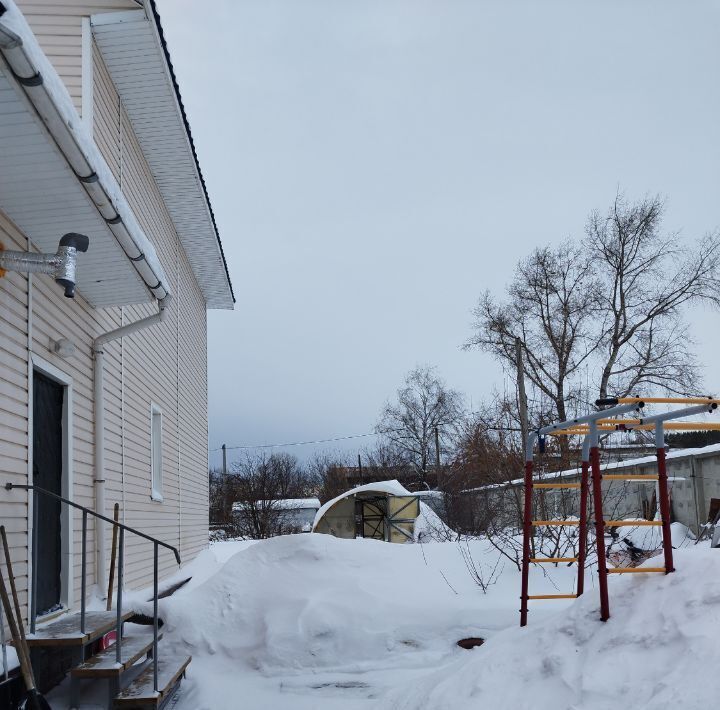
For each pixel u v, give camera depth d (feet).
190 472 48.19
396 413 177.68
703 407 15.01
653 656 12.63
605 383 99.35
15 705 16.37
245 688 20.90
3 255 17.08
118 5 26.05
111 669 17.33
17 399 18.67
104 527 25.26
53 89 13.71
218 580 25.49
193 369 51.01
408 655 22.27
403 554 27.55
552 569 26.73
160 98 30.96
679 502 50.60
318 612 23.49
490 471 48.08
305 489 173.88
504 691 13.93
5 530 17.38
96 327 25.98
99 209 17.93
